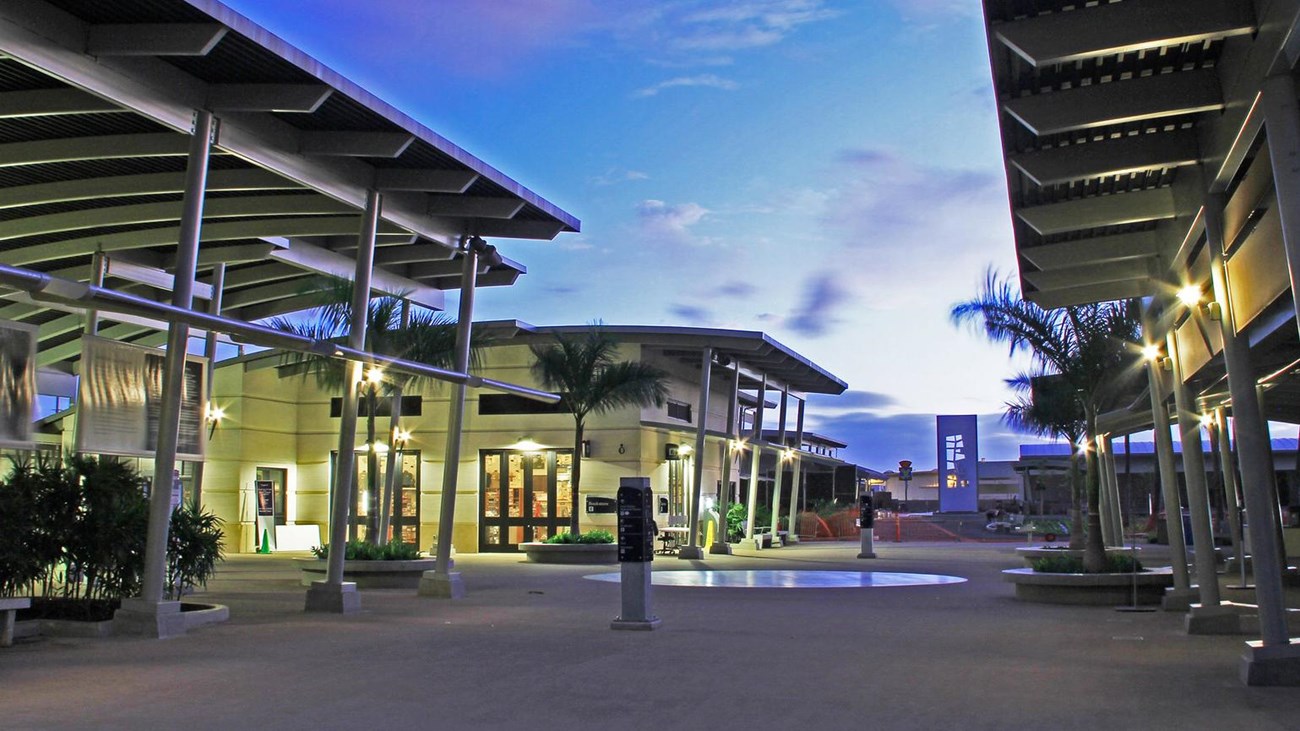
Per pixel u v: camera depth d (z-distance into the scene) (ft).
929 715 24.07
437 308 66.13
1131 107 28.66
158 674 30.14
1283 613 28.07
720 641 37.52
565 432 107.65
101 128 41.98
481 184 50.96
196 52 33.91
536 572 78.89
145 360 42.29
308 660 32.86
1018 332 66.28
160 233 56.34
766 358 113.19
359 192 48.65
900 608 50.14
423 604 52.47
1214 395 50.93
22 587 41.55
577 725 23.16
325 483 113.91
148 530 39.78
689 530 99.71
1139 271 45.52
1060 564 56.03
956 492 179.32
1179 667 31.19
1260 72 24.13
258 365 108.58
